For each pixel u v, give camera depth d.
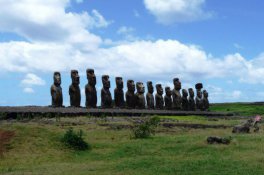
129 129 35.50
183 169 21.77
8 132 29.23
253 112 83.00
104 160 25.72
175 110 70.31
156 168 22.23
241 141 29.09
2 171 22.69
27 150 26.97
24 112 40.44
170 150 27.27
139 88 64.69
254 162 22.83
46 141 28.62
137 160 24.53
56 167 23.50
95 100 55.69
